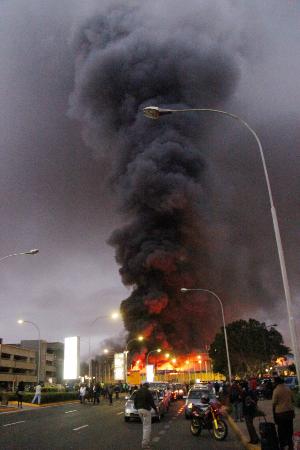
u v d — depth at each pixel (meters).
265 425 9.70
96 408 34.31
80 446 13.12
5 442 14.05
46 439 14.80
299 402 23.03
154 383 34.56
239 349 68.88
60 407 35.97
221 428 14.75
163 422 22.11
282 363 72.38
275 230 13.78
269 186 14.74
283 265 13.01
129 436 15.79
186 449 12.61
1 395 36.03
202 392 24.34
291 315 12.10
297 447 8.00
